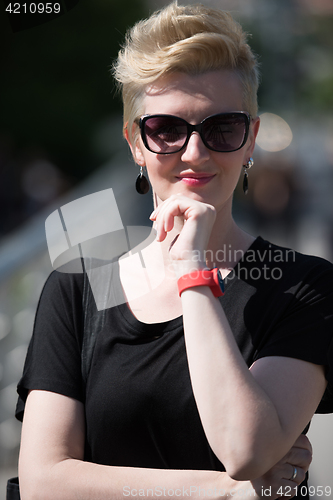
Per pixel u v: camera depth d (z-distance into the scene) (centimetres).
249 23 2916
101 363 336
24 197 2542
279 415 291
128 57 343
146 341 330
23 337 795
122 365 328
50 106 3128
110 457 326
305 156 2783
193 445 315
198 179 335
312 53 3300
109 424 323
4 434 759
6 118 3092
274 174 1864
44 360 343
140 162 368
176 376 317
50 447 324
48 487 315
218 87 329
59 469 318
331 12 3338
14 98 3078
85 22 3097
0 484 711
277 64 3114
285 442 287
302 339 313
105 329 340
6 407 763
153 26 337
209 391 281
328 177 2509
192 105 328
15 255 810
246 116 331
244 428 276
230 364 283
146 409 317
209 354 286
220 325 292
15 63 3069
